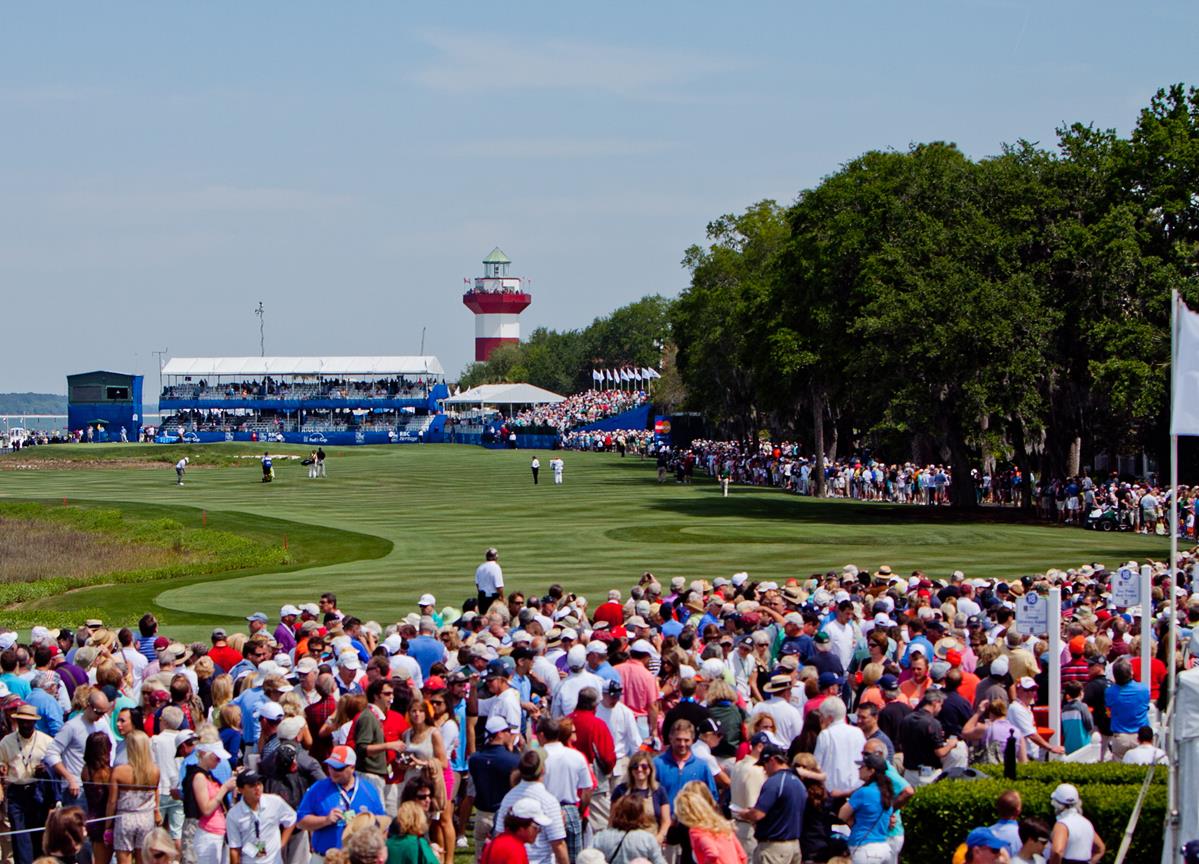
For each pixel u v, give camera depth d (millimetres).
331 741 22078
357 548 71312
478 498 101875
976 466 103000
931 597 34219
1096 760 24672
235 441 195750
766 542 70812
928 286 83688
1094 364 78688
